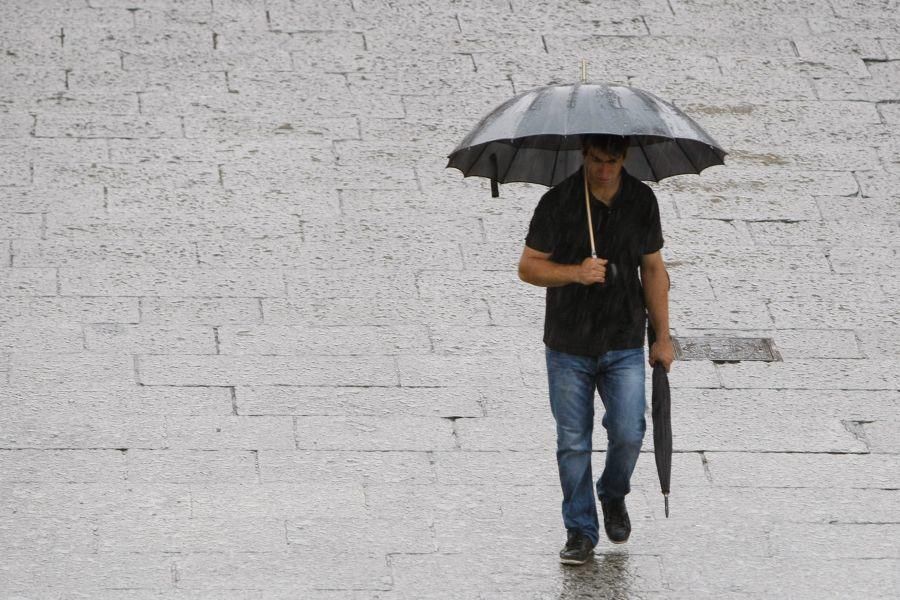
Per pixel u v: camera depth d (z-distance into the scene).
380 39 44.84
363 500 28.53
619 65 44.53
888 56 45.91
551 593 26.05
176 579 25.91
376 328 34.16
